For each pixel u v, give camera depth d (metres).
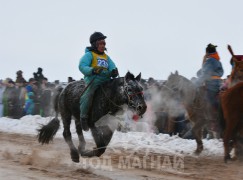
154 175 8.55
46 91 17.73
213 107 11.64
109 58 9.12
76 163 9.52
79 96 9.03
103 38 8.95
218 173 9.08
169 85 12.74
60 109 9.66
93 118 8.69
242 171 9.30
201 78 11.87
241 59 11.26
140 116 8.42
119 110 8.56
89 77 8.76
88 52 8.88
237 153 10.51
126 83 8.27
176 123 14.01
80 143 9.45
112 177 8.04
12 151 10.91
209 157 11.34
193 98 11.85
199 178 8.46
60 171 8.35
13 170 7.81
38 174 7.63
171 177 8.45
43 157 9.91
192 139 14.10
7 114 19.08
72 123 17.28
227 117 10.41
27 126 16.95
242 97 10.27
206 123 11.76
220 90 11.31
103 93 8.58
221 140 13.25
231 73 10.75
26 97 18.47
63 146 12.27
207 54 11.84
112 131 8.66
